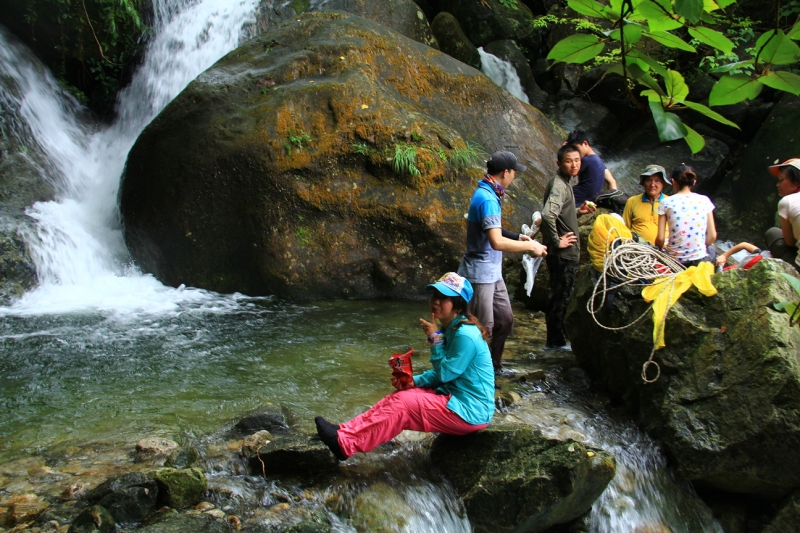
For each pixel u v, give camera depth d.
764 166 10.49
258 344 6.10
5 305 7.32
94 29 10.99
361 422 3.69
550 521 3.82
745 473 4.01
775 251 5.62
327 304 7.61
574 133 6.28
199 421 4.43
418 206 7.85
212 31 11.12
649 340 4.48
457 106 9.44
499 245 4.57
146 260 8.47
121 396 4.86
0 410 4.59
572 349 5.39
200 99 8.35
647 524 4.09
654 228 5.64
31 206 8.95
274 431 4.23
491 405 3.84
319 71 8.68
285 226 7.80
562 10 14.41
